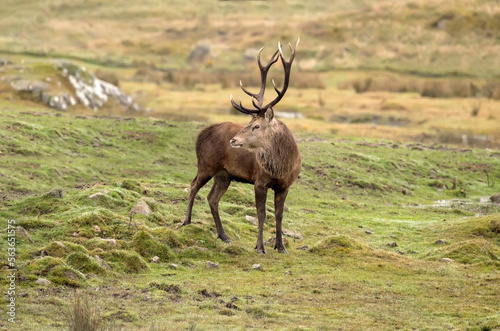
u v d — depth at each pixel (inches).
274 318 1300.4
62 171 2689.5
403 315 1363.2
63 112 4030.5
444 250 1945.1
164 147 3366.1
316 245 1907.0
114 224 1804.9
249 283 1552.7
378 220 2480.3
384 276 1683.1
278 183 1856.5
